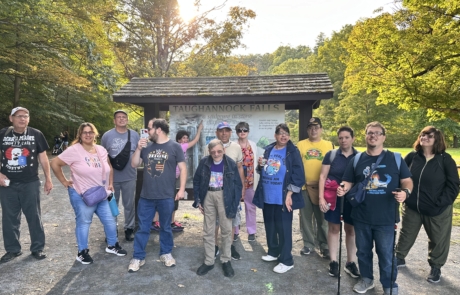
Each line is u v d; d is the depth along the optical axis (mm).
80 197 3340
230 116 4867
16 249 3512
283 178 3207
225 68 19609
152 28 17859
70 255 3627
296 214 5812
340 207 2896
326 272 3275
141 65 17859
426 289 2936
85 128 3332
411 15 9250
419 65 8625
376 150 2740
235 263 3484
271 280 3084
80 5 11484
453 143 27953
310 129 3650
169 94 4645
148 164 3283
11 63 11523
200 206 3270
